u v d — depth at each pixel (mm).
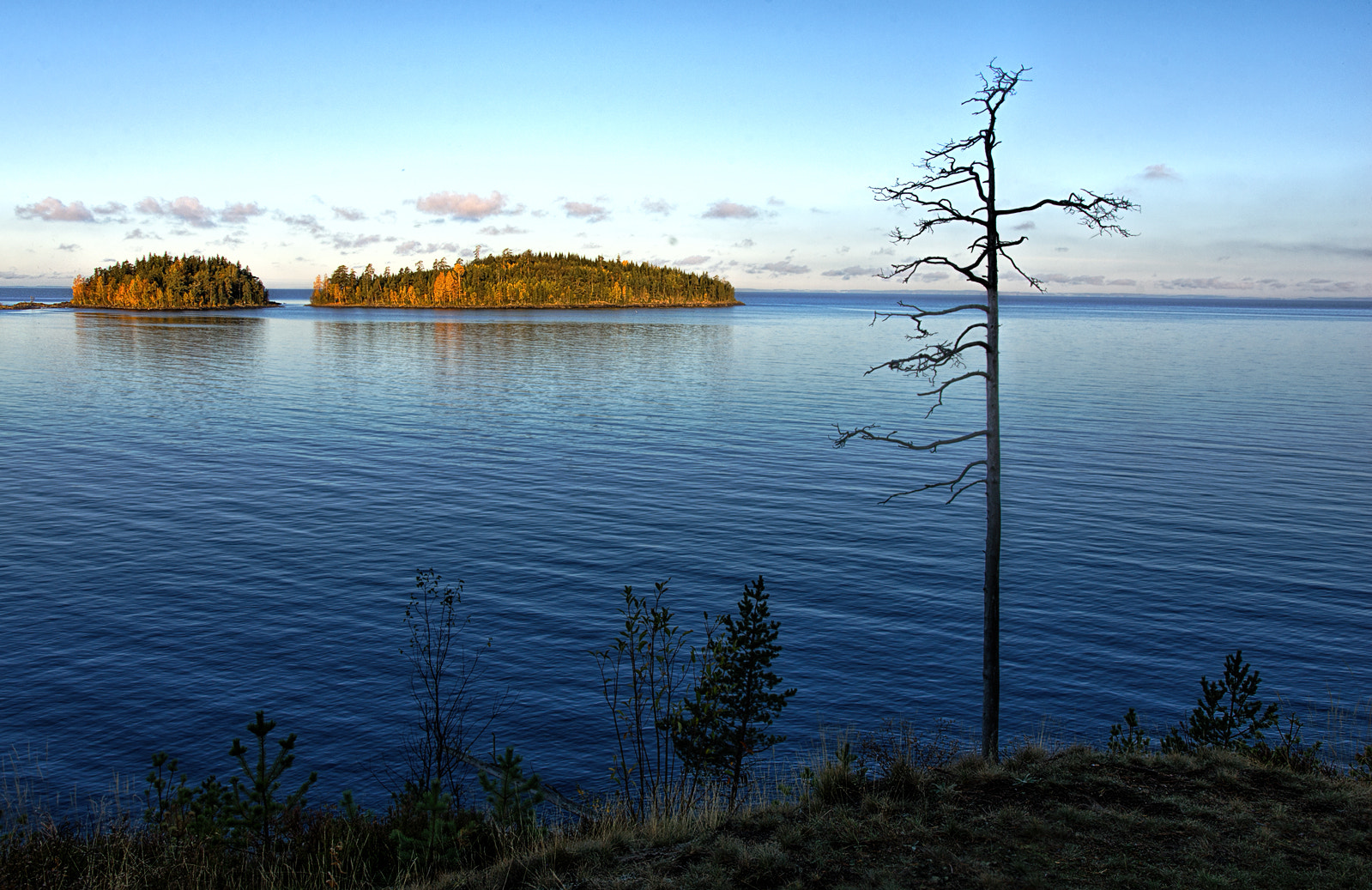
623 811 10938
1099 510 47562
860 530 43531
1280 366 139375
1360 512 47219
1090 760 11352
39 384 104688
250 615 30906
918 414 86875
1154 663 27688
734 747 12031
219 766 20906
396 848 9711
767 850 8734
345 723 23062
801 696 25000
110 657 27078
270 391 102875
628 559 38188
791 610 31984
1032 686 25969
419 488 52062
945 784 10578
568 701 24422
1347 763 19906
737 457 63531
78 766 20766
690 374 125938
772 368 135500
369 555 38250
